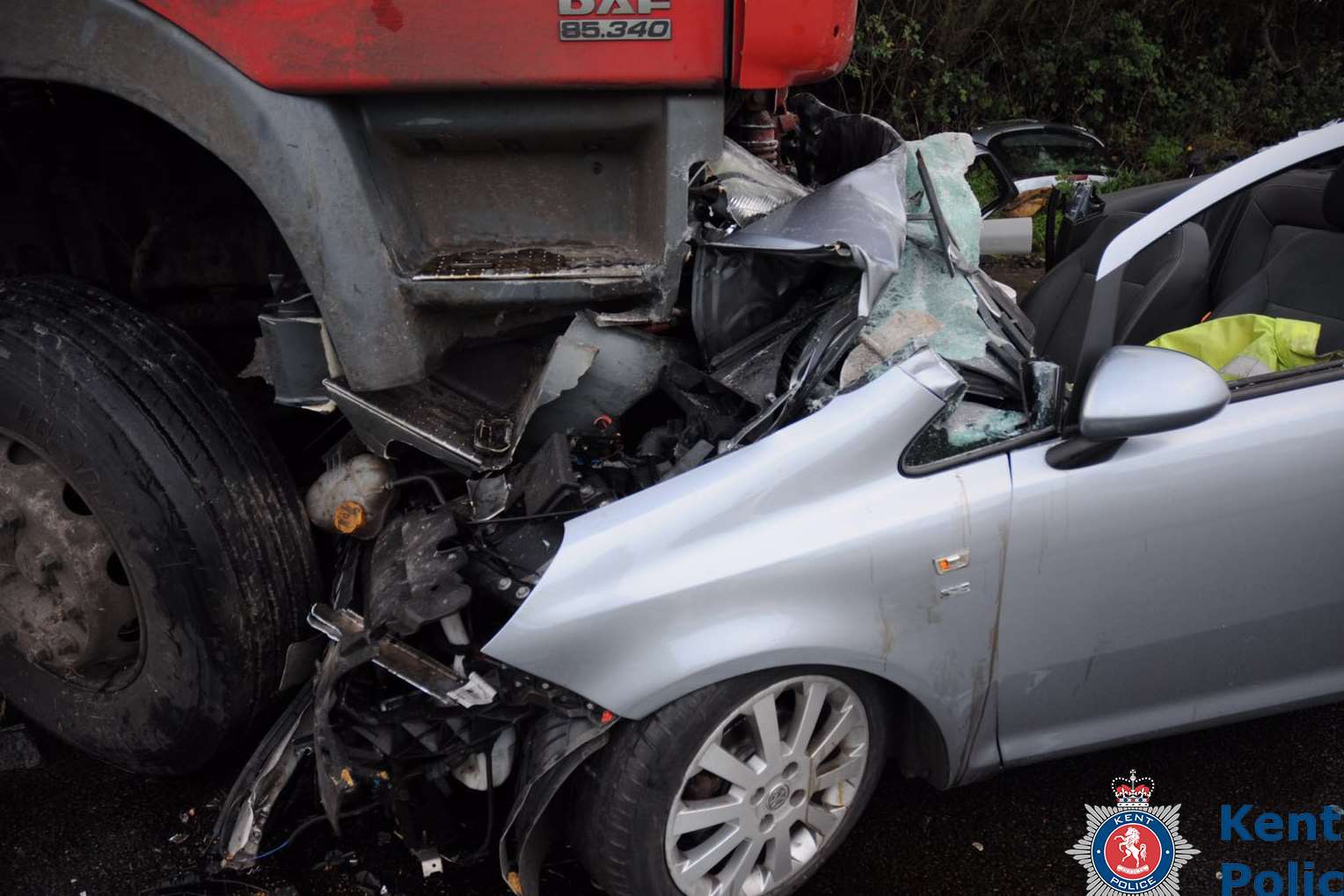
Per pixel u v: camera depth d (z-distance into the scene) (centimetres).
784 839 211
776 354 218
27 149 249
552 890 221
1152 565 212
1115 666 223
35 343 213
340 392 206
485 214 204
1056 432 211
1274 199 288
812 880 229
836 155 304
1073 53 1145
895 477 199
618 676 184
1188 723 239
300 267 194
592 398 232
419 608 184
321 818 222
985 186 750
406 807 198
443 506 214
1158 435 210
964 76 1076
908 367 202
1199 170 420
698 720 189
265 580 220
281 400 212
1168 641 223
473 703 185
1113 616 216
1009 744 226
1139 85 1213
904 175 247
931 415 200
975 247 253
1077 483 204
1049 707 224
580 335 230
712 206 229
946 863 235
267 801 215
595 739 185
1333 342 251
